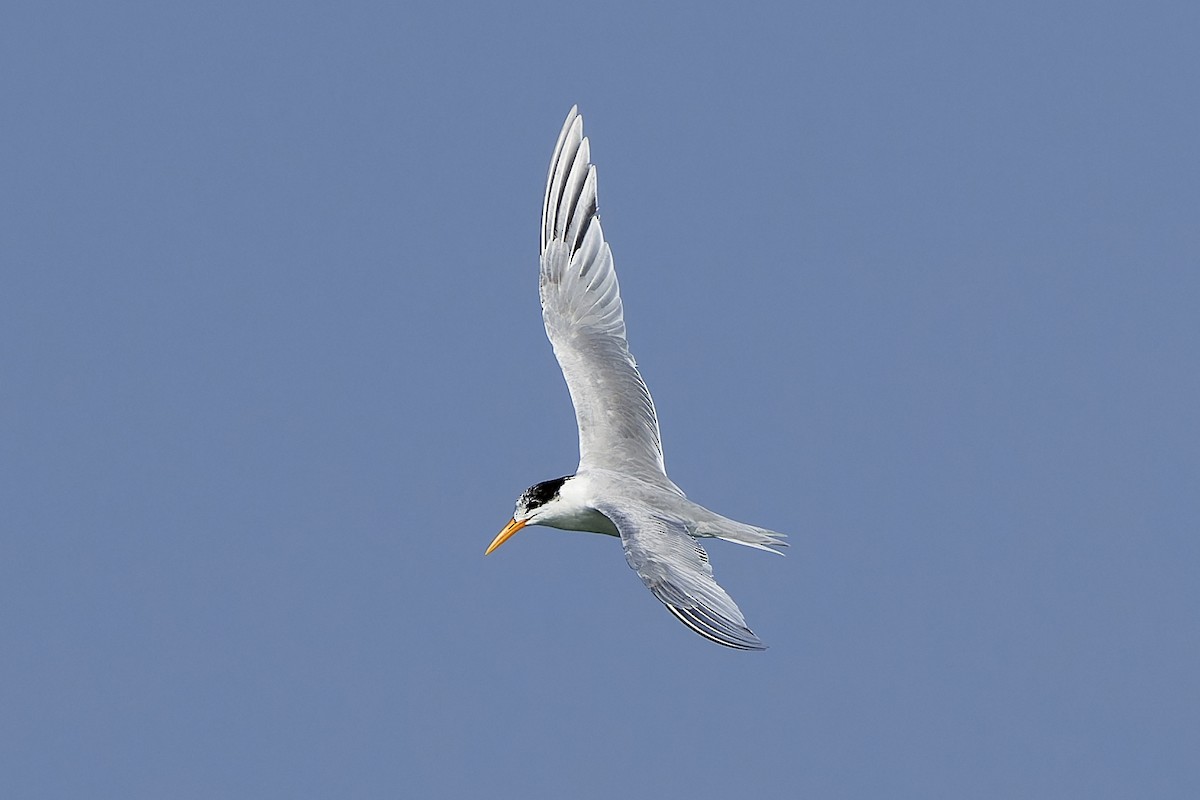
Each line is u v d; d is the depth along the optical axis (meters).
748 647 14.03
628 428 17.70
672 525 15.78
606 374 18.17
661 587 14.66
